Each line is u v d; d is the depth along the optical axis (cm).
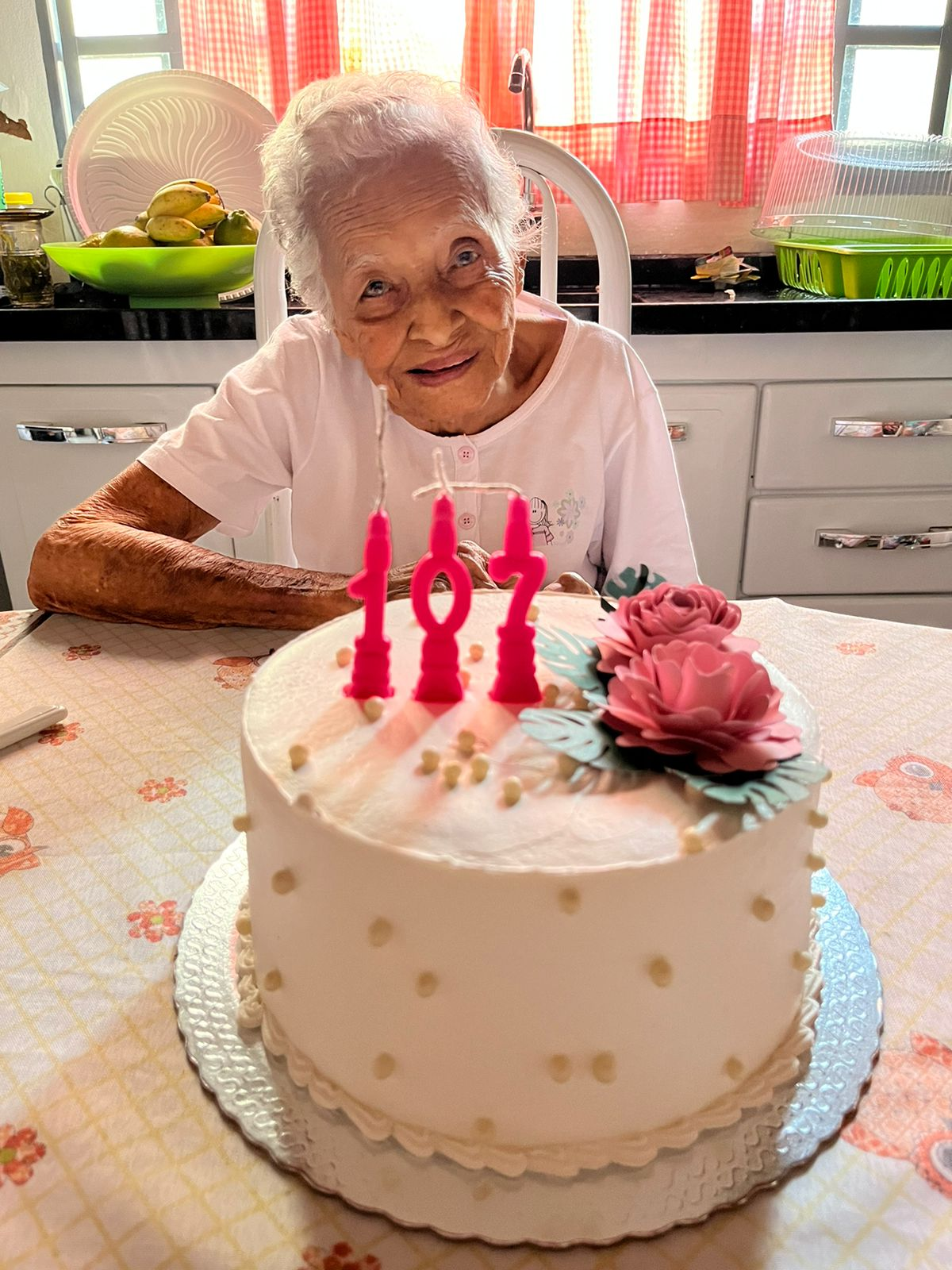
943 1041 54
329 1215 44
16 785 76
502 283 90
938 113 229
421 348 91
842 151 204
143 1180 46
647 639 53
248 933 58
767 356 179
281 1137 48
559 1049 45
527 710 52
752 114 210
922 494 189
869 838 70
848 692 89
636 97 206
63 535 103
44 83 219
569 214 218
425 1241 43
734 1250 43
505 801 46
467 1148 46
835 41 223
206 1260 42
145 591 100
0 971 58
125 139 196
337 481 113
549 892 42
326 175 86
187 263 176
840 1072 51
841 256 187
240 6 198
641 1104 47
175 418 181
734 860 44
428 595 54
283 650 61
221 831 71
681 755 48
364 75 92
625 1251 43
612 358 113
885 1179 46
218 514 113
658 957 44
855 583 195
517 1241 43
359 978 46
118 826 72
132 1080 51
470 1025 45
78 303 190
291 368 111
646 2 201
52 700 88
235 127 197
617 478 117
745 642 55
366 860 44
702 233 224
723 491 187
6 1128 48
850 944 60
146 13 219
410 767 49
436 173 85
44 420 181
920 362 181
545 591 85
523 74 178
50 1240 43
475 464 110
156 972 59
